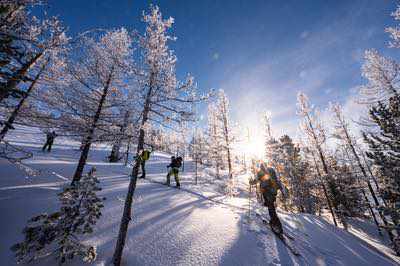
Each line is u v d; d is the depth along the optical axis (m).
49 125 7.29
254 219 6.52
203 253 4.20
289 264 4.21
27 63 4.80
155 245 4.34
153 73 5.66
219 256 4.15
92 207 3.74
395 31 11.35
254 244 4.84
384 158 9.32
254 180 6.88
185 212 6.37
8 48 4.04
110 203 6.24
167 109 5.98
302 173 21.70
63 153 16.00
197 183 14.50
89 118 8.41
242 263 4.03
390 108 9.41
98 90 9.14
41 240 3.25
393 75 13.30
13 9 4.02
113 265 3.53
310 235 6.38
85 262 3.55
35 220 3.38
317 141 18.02
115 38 8.84
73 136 7.86
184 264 3.81
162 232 4.89
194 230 5.14
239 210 7.47
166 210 6.35
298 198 19.20
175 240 4.59
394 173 8.86
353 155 20.16
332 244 6.10
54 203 5.77
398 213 8.34
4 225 4.29
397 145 8.84
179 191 9.36
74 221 3.54
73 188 3.72
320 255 4.99
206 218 6.05
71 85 8.32
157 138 6.25
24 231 3.25
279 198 14.05
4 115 6.03
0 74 4.04
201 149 25.03
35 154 13.02
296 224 7.15
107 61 8.50
